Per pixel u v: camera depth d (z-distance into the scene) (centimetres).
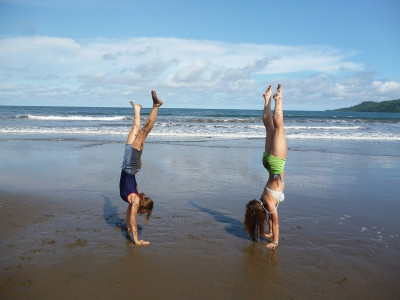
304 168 1167
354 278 421
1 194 757
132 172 535
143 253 484
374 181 971
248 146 1755
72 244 505
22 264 437
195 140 2027
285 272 436
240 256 482
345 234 566
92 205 700
